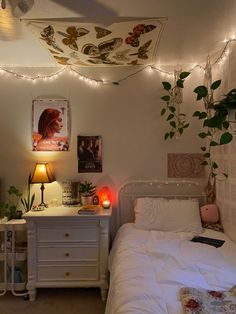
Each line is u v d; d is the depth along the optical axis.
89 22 2.06
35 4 1.81
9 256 2.67
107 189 3.03
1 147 3.09
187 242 2.34
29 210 2.93
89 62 2.94
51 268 2.62
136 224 2.80
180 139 3.09
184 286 1.55
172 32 2.25
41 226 2.62
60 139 3.10
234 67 2.40
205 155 2.90
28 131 3.10
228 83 2.55
